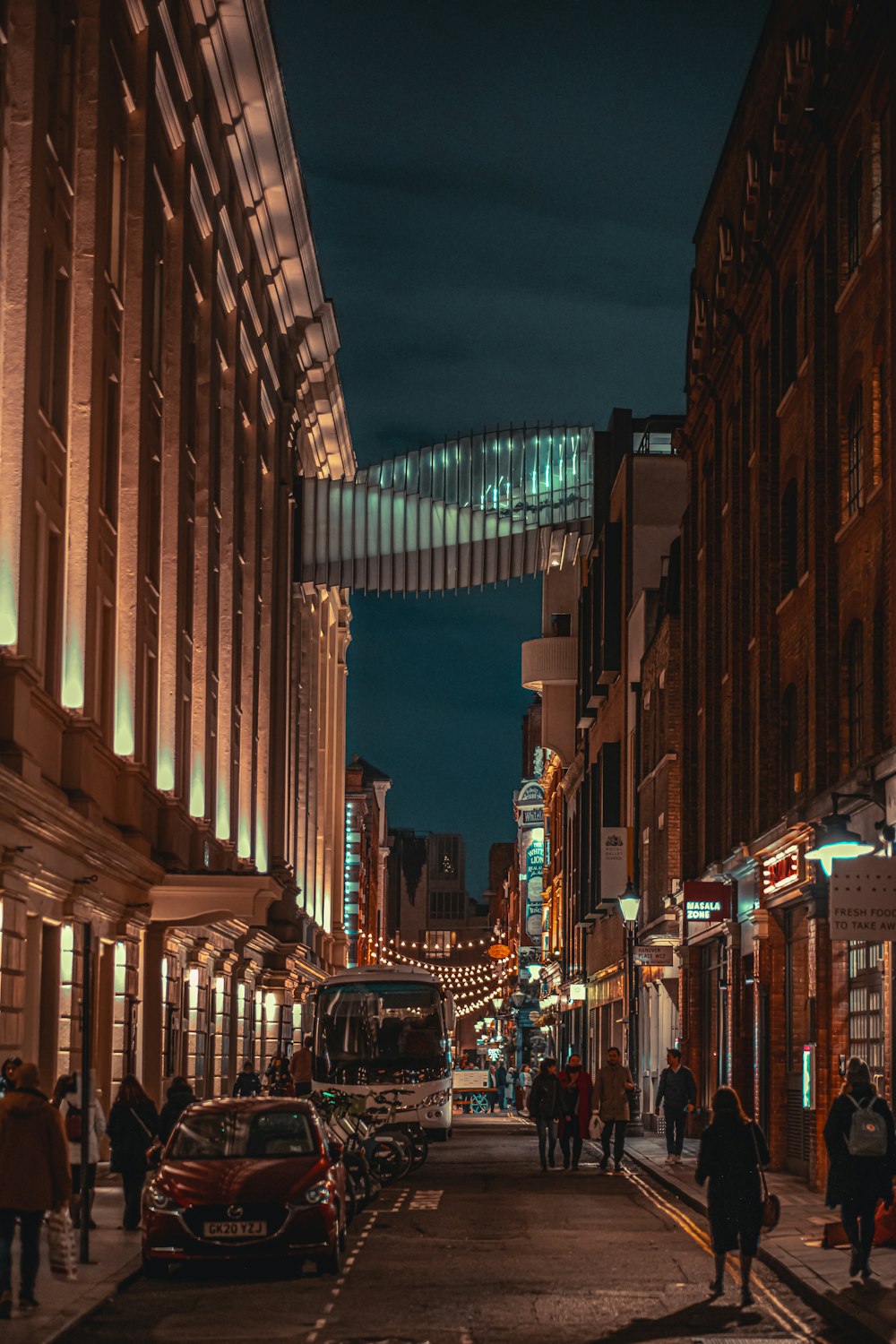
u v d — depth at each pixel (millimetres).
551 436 51438
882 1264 16406
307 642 63281
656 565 54938
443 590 52375
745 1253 14836
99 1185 25609
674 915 40688
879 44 22828
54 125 24969
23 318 22125
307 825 63219
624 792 55000
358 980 39219
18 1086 13484
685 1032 39469
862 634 24031
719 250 36438
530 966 93125
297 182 45344
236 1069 45125
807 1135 26672
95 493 26781
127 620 29781
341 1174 17656
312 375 57875
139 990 31125
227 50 38250
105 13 27188
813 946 25156
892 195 21547
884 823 21531
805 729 27812
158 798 32531
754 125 32375
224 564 41969
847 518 25016
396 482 52469
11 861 20766
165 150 33750
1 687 21500
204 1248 15891
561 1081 31938
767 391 31500
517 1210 23062
